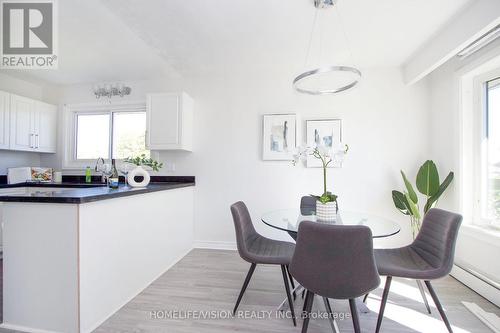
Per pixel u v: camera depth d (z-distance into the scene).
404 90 2.80
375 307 1.80
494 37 1.81
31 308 1.47
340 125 2.86
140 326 1.56
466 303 1.82
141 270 2.03
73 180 3.37
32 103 3.15
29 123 3.12
